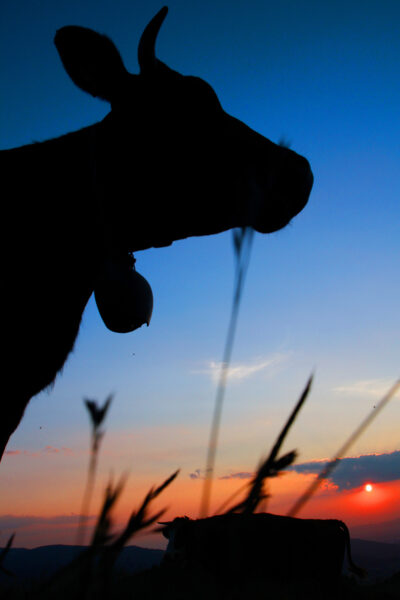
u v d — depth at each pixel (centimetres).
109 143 236
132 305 223
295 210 229
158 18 234
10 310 204
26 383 211
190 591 210
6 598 137
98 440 47
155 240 241
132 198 233
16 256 211
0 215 215
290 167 228
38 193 225
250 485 42
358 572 285
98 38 224
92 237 231
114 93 235
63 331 222
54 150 239
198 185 229
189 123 233
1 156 237
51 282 217
